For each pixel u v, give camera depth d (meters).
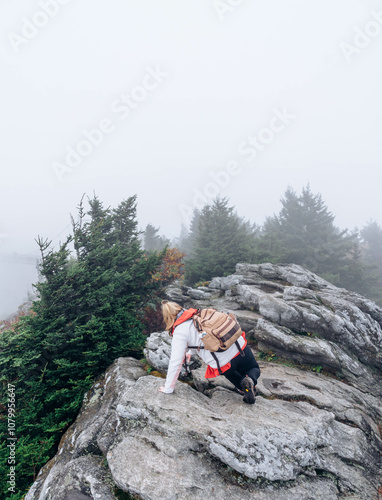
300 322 6.38
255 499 2.43
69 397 5.36
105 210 9.66
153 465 2.63
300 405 3.99
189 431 2.91
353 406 4.41
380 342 6.33
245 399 3.10
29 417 5.07
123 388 4.13
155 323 9.64
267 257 16.50
